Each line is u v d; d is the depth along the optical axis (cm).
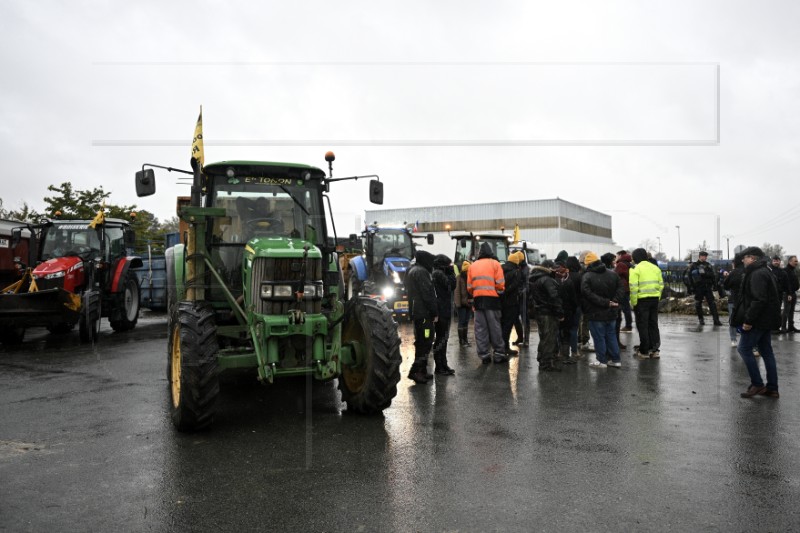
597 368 841
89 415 574
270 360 518
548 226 4800
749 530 321
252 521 333
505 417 565
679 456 445
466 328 1071
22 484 391
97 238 1267
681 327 1413
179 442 484
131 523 331
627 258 1297
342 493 373
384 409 593
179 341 535
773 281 643
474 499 363
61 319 1046
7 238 1502
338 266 693
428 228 5269
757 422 544
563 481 393
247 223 643
